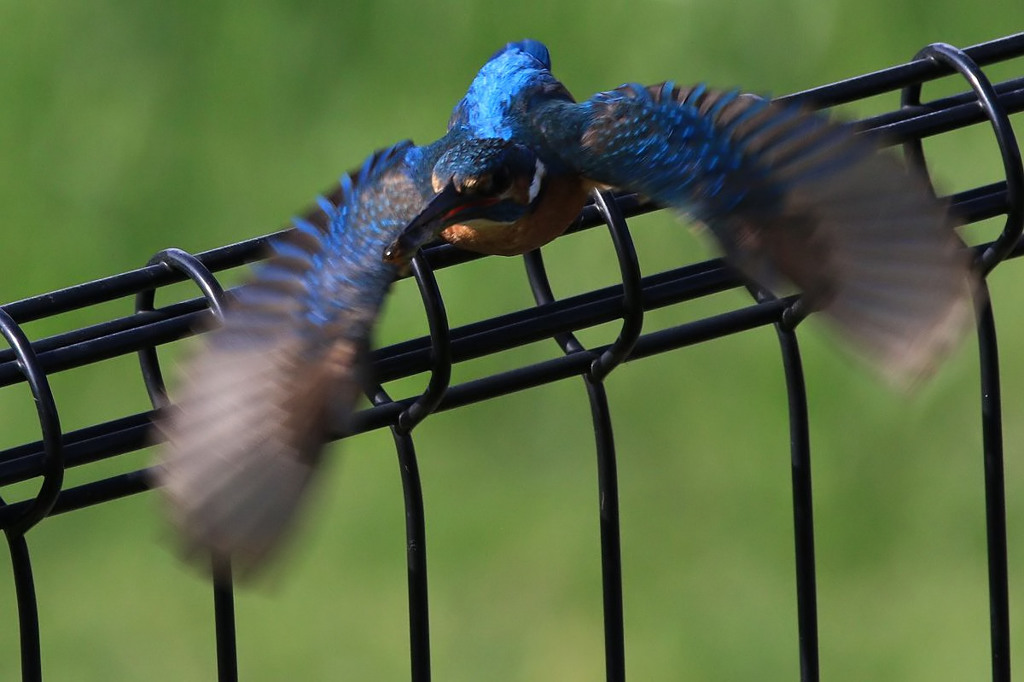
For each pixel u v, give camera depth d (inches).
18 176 563.2
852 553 502.9
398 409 261.3
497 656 488.4
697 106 244.7
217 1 585.9
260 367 216.8
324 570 497.0
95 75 578.9
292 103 571.2
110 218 555.5
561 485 508.4
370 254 238.1
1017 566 498.3
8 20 587.5
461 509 505.4
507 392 263.9
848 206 210.1
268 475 211.2
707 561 499.2
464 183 251.3
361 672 484.1
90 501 245.0
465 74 572.7
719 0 581.3
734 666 487.5
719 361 518.6
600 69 574.6
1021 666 489.1
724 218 229.1
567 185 261.3
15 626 492.4
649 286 261.7
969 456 506.9
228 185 557.3
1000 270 527.5
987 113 271.1
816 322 214.5
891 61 572.1
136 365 516.7
